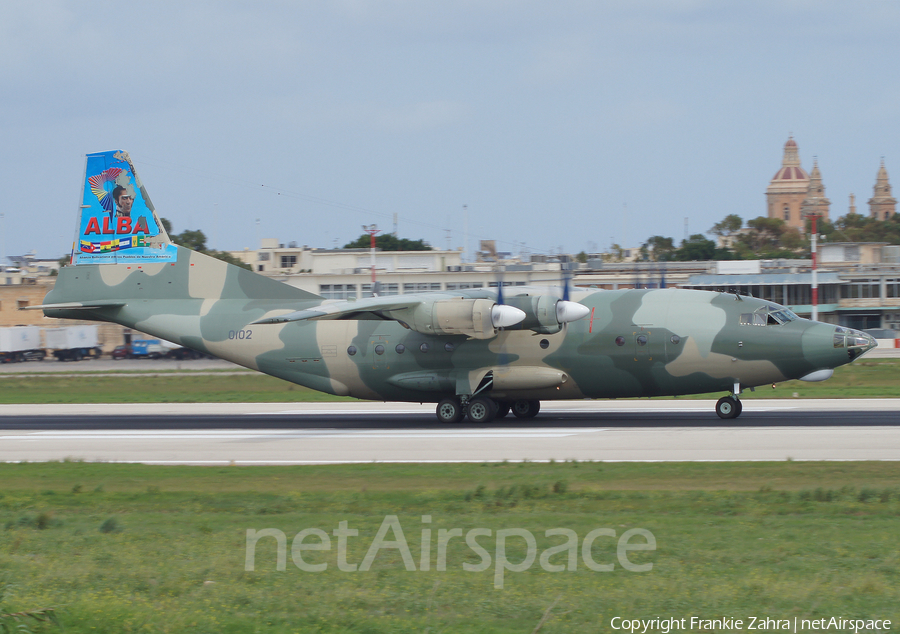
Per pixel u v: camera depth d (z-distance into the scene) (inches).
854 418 3922.2
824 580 1558.8
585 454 3122.5
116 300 4697.3
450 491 2517.2
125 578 1643.7
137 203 4704.7
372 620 1400.1
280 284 4530.0
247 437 3873.0
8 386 7367.1
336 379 4338.1
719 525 2006.6
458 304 3833.7
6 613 1396.4
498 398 4188.0
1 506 2488.9
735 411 3978.8
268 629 1363.2
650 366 3949.3
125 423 4559.5
